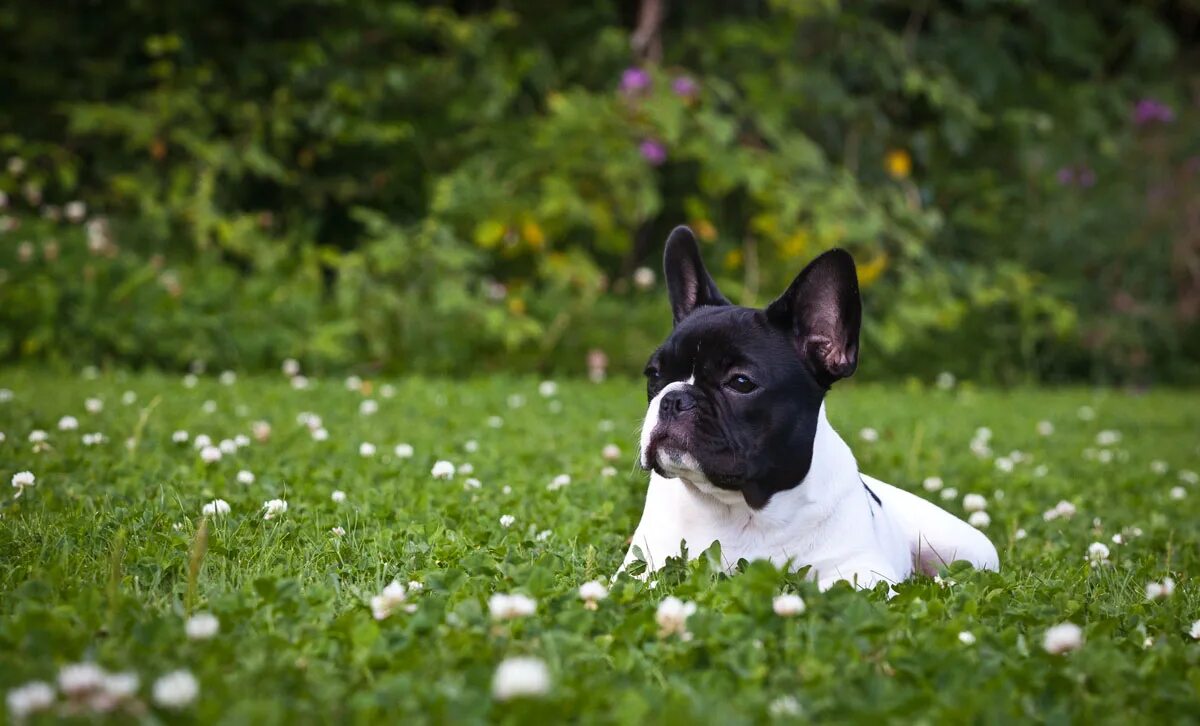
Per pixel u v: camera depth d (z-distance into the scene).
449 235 10.32
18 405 6.62
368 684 2.50
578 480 5.38
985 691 2.51
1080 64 13.91
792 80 11.85
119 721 2.12
